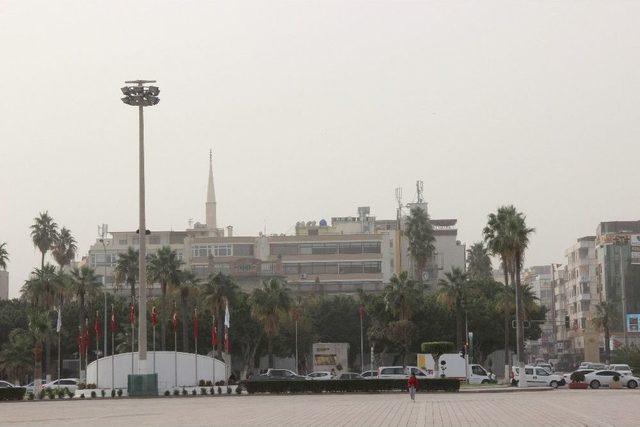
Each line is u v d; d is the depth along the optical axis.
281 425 47.94
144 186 95.12
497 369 180.25
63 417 58.88
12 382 144.25
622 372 111.38
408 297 152.88
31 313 124.00
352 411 59.88
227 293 145.38
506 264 117.75
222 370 105.75
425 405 66.38
